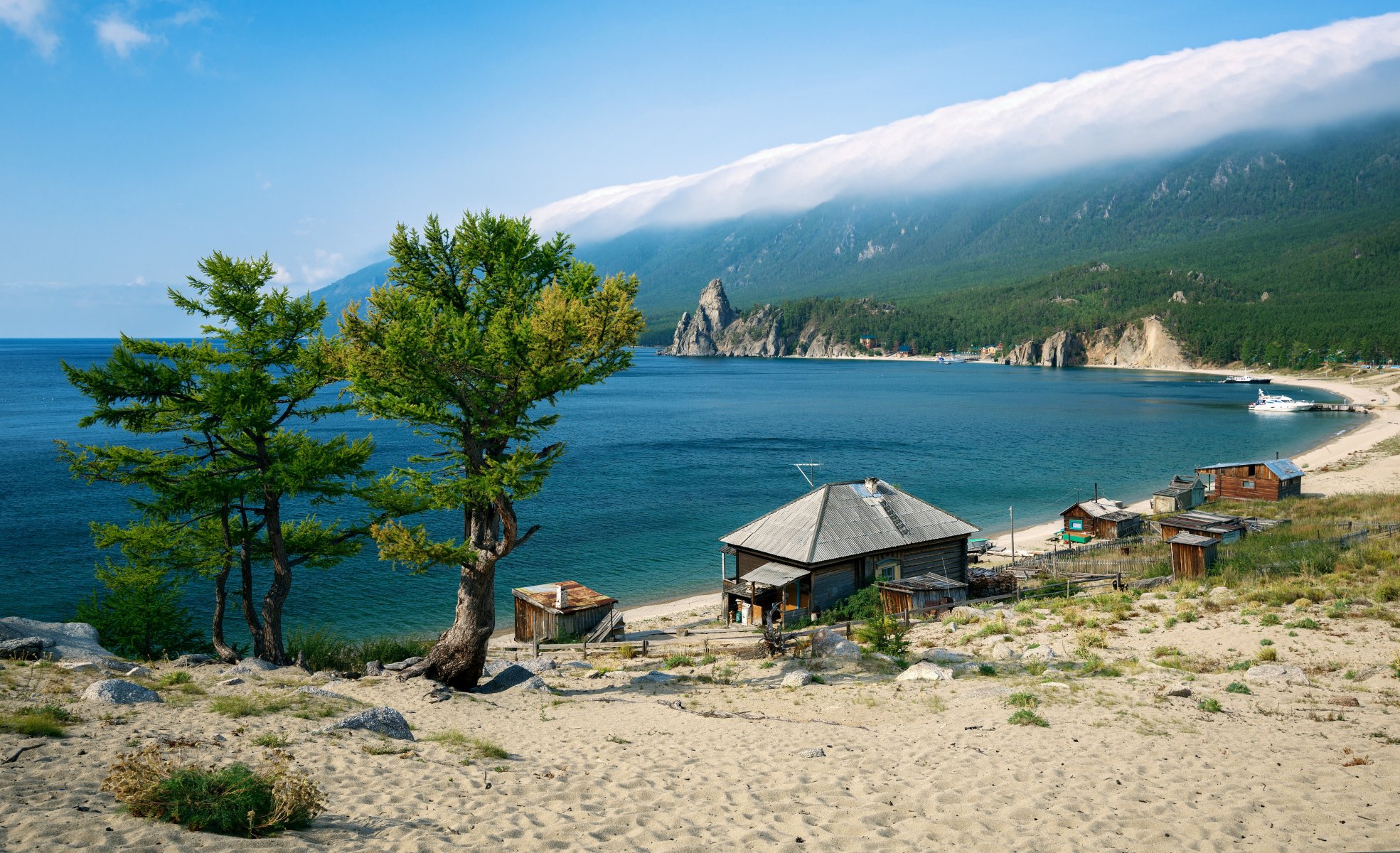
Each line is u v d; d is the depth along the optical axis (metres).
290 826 8.61
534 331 20.61
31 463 91.94
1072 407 172.75
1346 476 75.19
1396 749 12.45
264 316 24.80
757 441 120.00
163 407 23.70
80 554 53.53
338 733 13.53
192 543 26.22
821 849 8.91
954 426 138.38
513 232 24.59
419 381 21.12
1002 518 67.50
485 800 10.38
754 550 38.44
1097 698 17.05
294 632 39.47
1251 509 59.38
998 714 15.94
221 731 13.00
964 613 32.84
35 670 16.16
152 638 27.47
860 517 39.06
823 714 17.98
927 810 10.23
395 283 24.16
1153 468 90.69
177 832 7.87
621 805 10.41
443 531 64.00
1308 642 22.06
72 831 7.58
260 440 25.00
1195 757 12.42
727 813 10.06
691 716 17.73
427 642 31.81
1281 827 9.50
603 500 75.31
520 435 22.72
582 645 32.72
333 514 67.19
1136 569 39.47
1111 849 8.88
